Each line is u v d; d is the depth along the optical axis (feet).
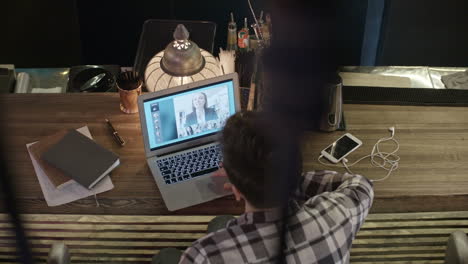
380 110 7.55
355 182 4.63
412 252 7.29
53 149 6.79
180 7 12.73
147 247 7.22
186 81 7.61
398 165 6.79
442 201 6.52
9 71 8.73
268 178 3.68
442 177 6.65
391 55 11.74
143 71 9.09
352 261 7.43
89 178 6.48
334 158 6.83
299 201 5.05
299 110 3.48
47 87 8.91
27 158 6.84
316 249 4.00
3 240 6.73
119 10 12.66
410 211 6.60
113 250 7.23
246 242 3.92
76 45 12.02
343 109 7.54
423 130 7.27
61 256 5.87
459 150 7.00
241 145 3.74
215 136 7.14
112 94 7.89
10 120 7.34
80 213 6.55
